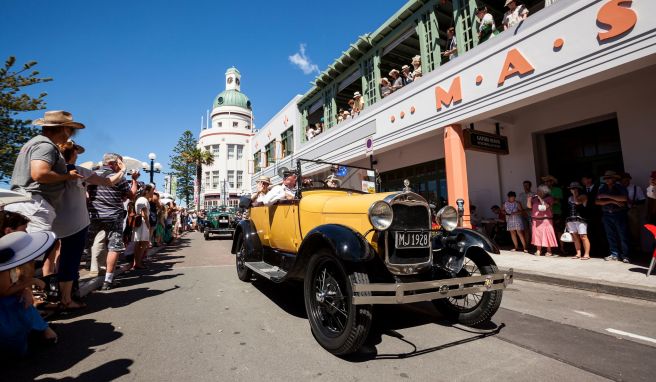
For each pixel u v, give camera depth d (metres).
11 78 9.27
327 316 2.97
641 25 5.20
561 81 6.22
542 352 2.72
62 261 3.71
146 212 6.89
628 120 7.05
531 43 6.70
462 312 3.46
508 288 4.96
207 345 2.85
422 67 9.91
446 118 8.58
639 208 6.88
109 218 4.86
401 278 3.07
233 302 4.21
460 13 8.77
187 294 4.61
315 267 2.99
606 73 5.73
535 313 3.76
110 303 4.14
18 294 2.57
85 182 3.95
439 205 11.20
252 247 4.98
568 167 8.48
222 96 44.38
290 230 4.16
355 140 12.37
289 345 2.86
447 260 3.35
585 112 7.75
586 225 6.45
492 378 2.29
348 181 4.70
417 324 3.44
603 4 5.62
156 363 2.51
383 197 3.10
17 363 2.50
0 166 9.96
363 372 2.38
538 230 7.16
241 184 42.06
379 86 12.10
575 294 4.56
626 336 3.05
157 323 3.40
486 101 7.58
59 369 2.41
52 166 3.34
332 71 14.57
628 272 5.14
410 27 10.70
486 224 9.60
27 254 2.53
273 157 22.66
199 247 11.52
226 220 15.43
